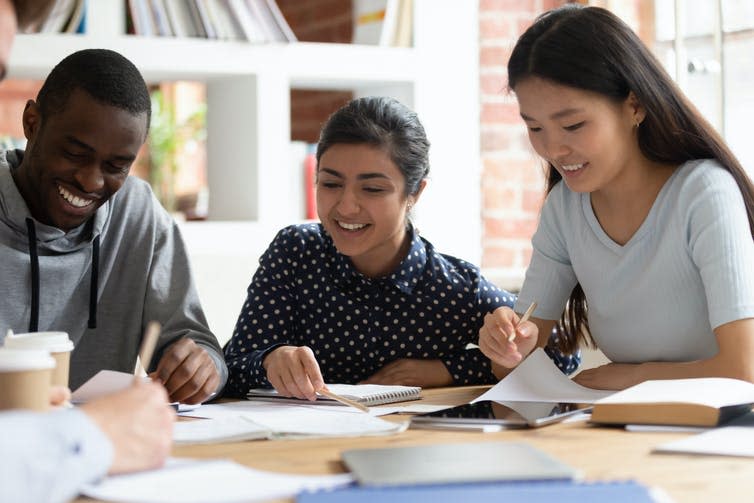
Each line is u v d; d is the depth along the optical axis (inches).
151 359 79.2
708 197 70.3
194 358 67.7
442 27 130.4
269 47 120.2
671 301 72.7
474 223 133.6
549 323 81.1
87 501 38.7
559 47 68.9
